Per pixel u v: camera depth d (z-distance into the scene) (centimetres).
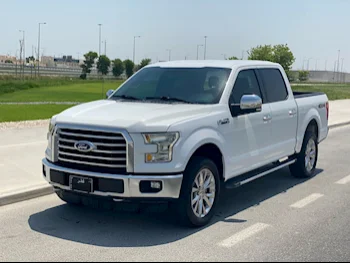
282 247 546
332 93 4312
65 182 588
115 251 529
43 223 624
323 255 524
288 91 827
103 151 559
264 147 736
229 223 632
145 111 594
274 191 811
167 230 600
